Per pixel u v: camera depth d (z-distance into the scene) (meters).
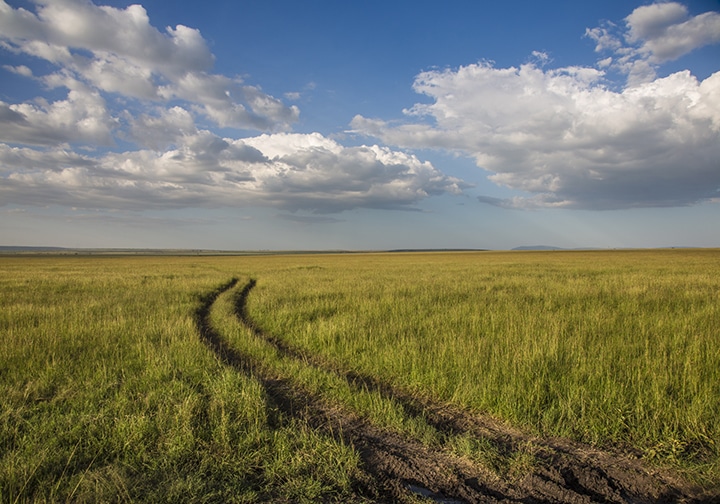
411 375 6.09
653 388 4.79
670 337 7.37
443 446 4.11
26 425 4.35
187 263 58.81
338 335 8.55
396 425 4.50
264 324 10.80
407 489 3.39
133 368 6.53
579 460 3.84
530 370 5.56
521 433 4.41
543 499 3.26
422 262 53.34
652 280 19.16
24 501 3.08
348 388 5.48
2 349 7.30
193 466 3.63
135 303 13.98
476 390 5.20
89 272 33.91
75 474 3.47
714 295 12.99
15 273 32.41
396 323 9.42
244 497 3.18
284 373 6.57
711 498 3.25
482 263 46.12
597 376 5.39
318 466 3.64
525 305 11.71
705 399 4.50
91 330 9.11
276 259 80.56
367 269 36.06
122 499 3.11
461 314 10.27
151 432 4.11
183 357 7.01
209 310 14.22
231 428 4.23
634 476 3.58
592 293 14.11
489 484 3.48
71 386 5.57
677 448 3.86
